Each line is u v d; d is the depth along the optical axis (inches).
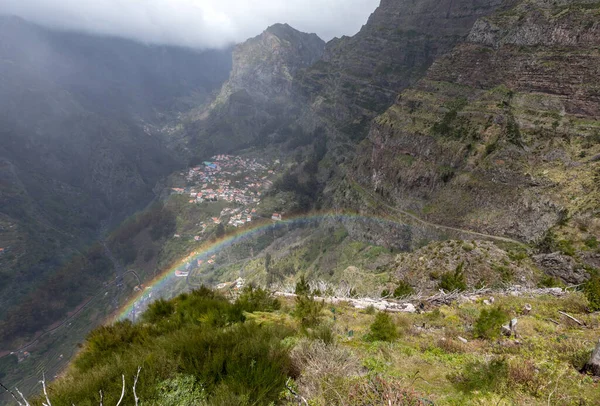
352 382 236.1
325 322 433.4
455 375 273.4
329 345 291.6
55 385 258.4
